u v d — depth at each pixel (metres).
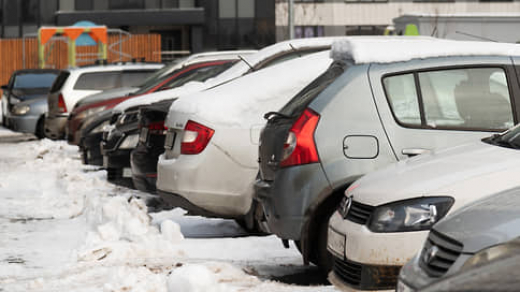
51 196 18.09
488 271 3.79
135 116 17.14
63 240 12.80
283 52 15.28
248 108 12.09
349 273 8.06
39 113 37.19
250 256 11.23
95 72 30.12
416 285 6.05
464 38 33.12
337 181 9.23
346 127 9.30
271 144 10.01
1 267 10.66
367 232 7.75
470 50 9.77
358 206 8.10
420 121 9.45
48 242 12.63
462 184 7.56
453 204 7.48
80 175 19.61
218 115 11.99
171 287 8.56
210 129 11.95
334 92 9.40
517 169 7.58
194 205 12.06
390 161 9.29
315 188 9.27
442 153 8.59
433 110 9.51
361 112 9.35
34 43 65.69
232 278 9.62
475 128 9.51
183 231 13.40
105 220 12.79
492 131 9.53
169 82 20.69
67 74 30.47
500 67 9.74
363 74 9.45
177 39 77.75
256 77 12.45
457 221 6.25
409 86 9.52
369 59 9.52
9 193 18.78
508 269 3.75
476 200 6.73
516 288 3.55
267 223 9.90
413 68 9.55
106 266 10.66
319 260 9.50
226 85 12.59
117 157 17.23
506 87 9.70
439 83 9.59
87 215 14.61
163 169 12.49
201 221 14.27
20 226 14.22
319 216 9.45
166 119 12.88
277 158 9.74
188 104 12.33
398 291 6.34
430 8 78.69
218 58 21.42
